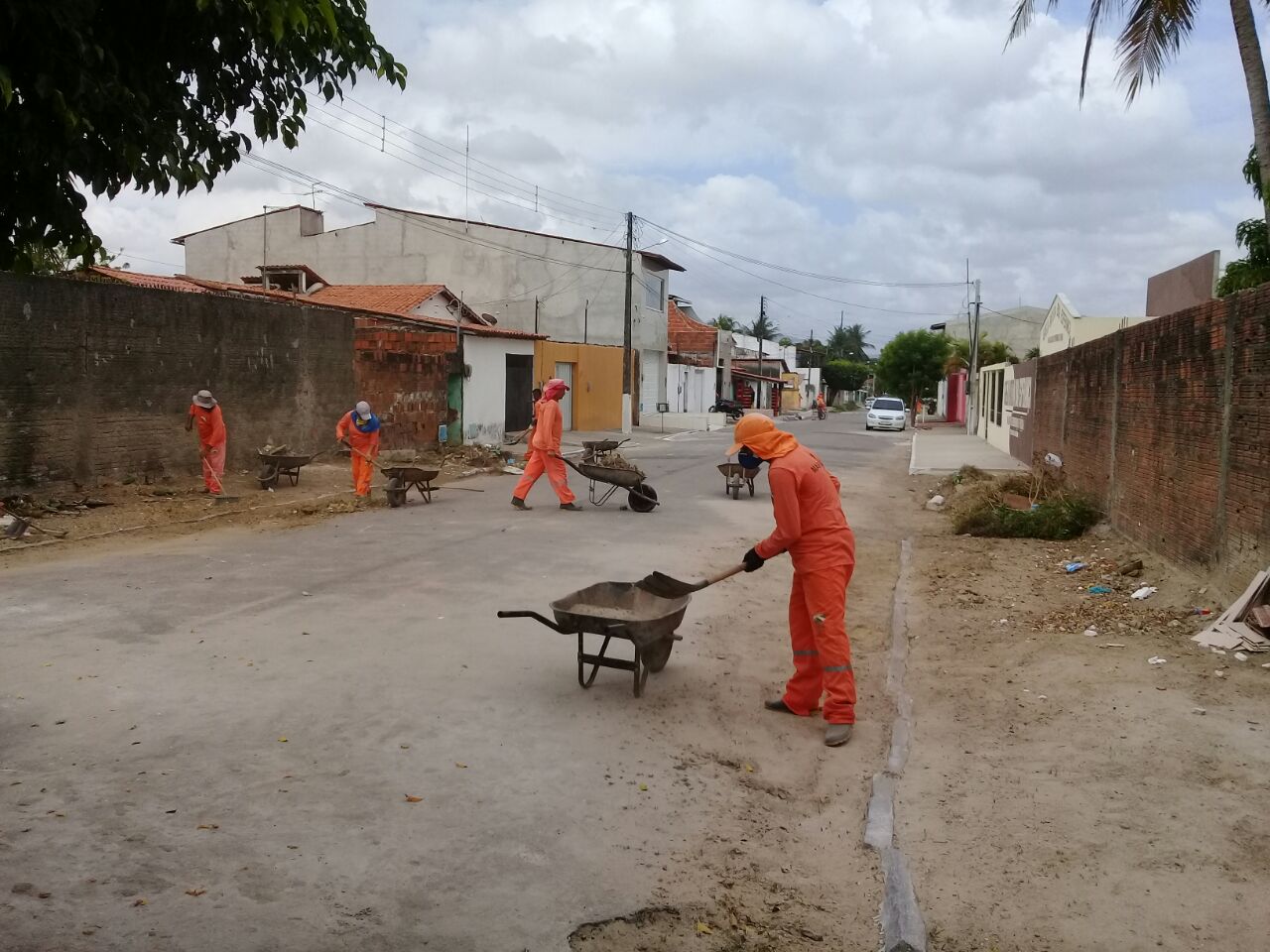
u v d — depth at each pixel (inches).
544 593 343.3
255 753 190.7
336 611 308.2
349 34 186.4
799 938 142.7
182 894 137.7
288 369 715.4
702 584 238.5
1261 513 286.2
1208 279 940.6
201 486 600.7
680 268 1857.8
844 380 3969.0
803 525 223.1
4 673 234.1
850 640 308.7
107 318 548.1
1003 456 1088.2
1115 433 475.2
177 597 320.5
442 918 137.1
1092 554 439.2
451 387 992.9
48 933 126.1
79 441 532.7
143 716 208.2
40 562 377.7
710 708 237.1
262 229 1569.9
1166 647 278.4
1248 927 142.4
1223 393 318.7
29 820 157.8
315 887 142.5
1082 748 209.9
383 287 1282.0
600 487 696.4
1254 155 561.6
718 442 1279.5
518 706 227.0
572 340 1583.4
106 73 148.0
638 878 153.7
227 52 166.4
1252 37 478.9
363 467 588.7
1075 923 145.1
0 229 157.5
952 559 447.5
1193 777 192.2
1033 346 2596.0
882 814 181.6
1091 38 527.8
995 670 271.1
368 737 202.1
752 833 174.2
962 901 152.3
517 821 168.2
